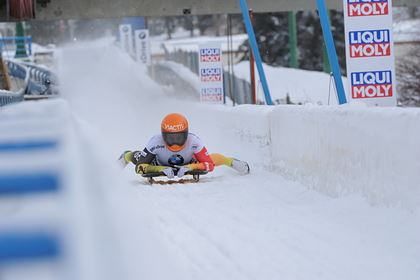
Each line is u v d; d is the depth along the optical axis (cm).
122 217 321
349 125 2219
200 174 3192
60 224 257
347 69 3116
